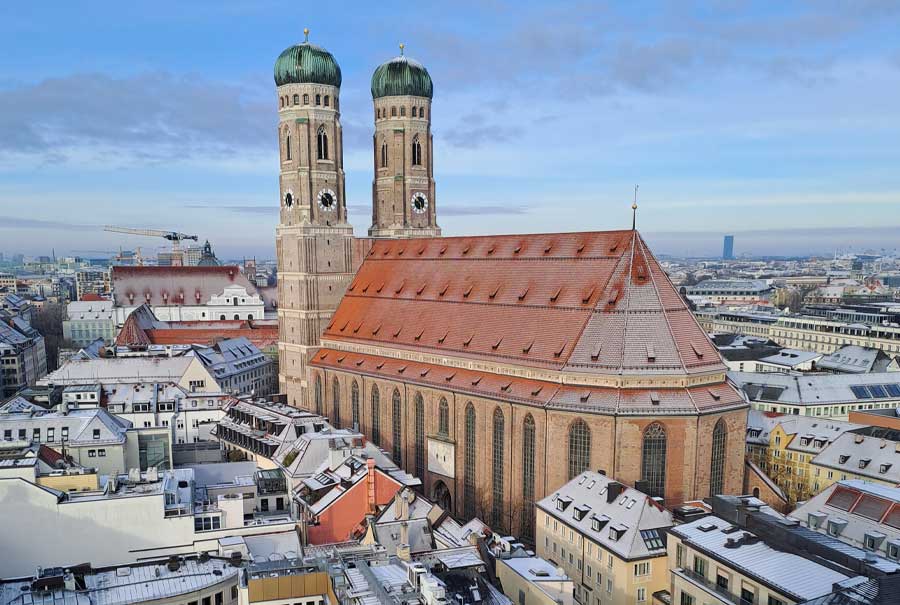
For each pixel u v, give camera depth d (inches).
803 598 2351.1
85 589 2655.0
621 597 3211.1
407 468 5344.5
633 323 4261.8
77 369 6584.6
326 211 6673.2
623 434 4050.2
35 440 4554.6
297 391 6845.5
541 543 3863.2
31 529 3041.3
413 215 7052.2
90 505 3102.9
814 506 3607.3
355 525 3661.4
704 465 4116.6
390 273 6304.1
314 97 6471.5
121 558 3152.1
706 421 4094.5
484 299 5206.7
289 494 4202.8
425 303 5669.3
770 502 4419.3
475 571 2706.7
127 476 3565.5
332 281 6737.2
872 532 3250.5
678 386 4128.9
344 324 6289.4
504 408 4527.6
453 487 4938.5
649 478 4097.0
